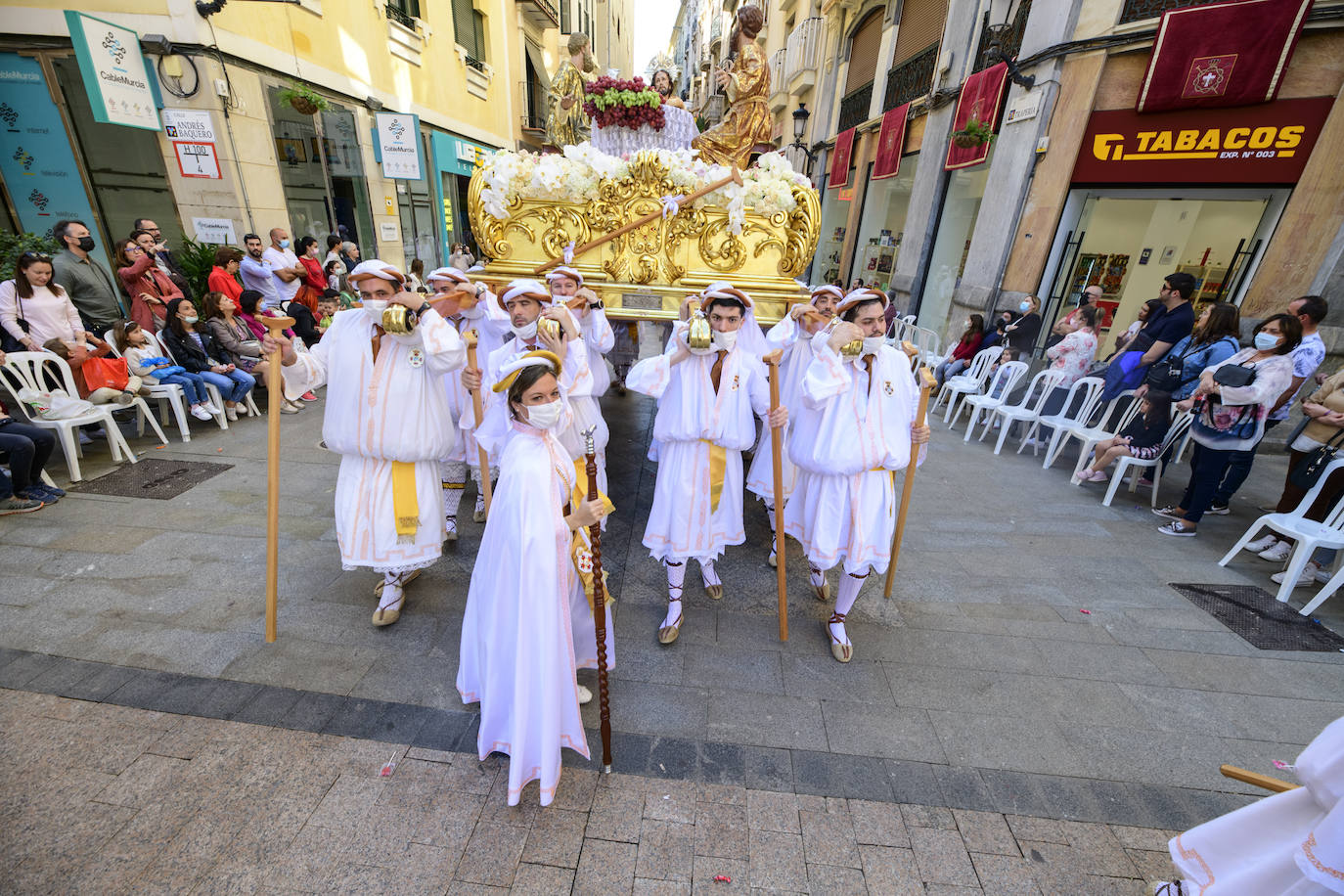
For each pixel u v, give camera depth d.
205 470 4.68
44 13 6.43
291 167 8.23
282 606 3.11
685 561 3.05
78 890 1.74
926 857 2.00
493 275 4.06
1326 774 1.36
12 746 2.20
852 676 2.85
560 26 20.92
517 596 1.96
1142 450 4.84
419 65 11.77
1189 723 2.64
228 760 2.20
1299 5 5.40
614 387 7.86
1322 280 5.78
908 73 10.77
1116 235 7.46
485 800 2.11
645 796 2.17
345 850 1.91
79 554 3.44
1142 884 1.94
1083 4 6.77
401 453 2.70
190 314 5.46
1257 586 3.79
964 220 9.31
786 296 4.00
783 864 1.95
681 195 3.80
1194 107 6.16
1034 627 3.29
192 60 6.62
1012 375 6.30
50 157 7.07
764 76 4.15
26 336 4.43
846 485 2.81
